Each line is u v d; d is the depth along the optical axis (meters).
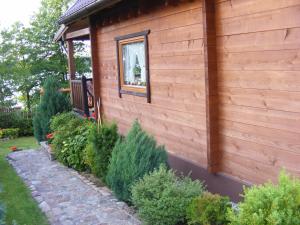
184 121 5.59
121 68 7.68
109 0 5.88
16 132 14.73
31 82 18.88
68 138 7.79
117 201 5.35
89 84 11.88
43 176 7.16
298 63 3.52
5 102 16.56
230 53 4.41
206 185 4.94
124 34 7.37
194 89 5.25
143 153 4.86
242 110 4.32
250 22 4.05
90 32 8.84
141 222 4.54
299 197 2.77
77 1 9.55
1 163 8.77
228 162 4.67
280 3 3.65
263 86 3.97
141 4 6.30
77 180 6.70
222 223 3.52
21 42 20.36
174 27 5.59
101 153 6.04
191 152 5.50
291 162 3.73
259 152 4.14
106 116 8.81
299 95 3.55
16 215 5.25
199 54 5.06
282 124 3.79
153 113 6.54
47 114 10.20
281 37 3.68
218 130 4.76
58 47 20.78
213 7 4.55
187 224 4.00
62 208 5.29
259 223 2.73
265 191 2.91
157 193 4.11
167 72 5.91
